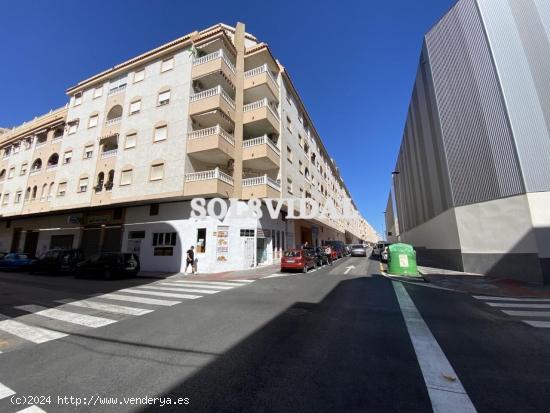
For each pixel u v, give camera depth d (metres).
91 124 21.48
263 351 4.34
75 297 8.95
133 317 6.45
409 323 5.80
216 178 15.77
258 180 18.11
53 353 4.37
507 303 7.71
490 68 12.05
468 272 12.99
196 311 6.96
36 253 23.70
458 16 13.72
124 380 3.49
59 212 22.48
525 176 10.70
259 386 3.28
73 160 21.53
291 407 2.85
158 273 16.50
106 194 19.00
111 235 19.89
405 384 3.28
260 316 6.43
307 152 30.27
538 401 2.94
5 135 29.64
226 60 18.39
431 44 15.68
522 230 10.74
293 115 25.86
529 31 11.45
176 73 18.69
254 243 18.59
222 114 17.34
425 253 22.33
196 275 15.36
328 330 5.35
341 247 30.44
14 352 4.42
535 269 10.26
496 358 4.03
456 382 3.33
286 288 10.52
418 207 24.36
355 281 12.02
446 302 7.83
